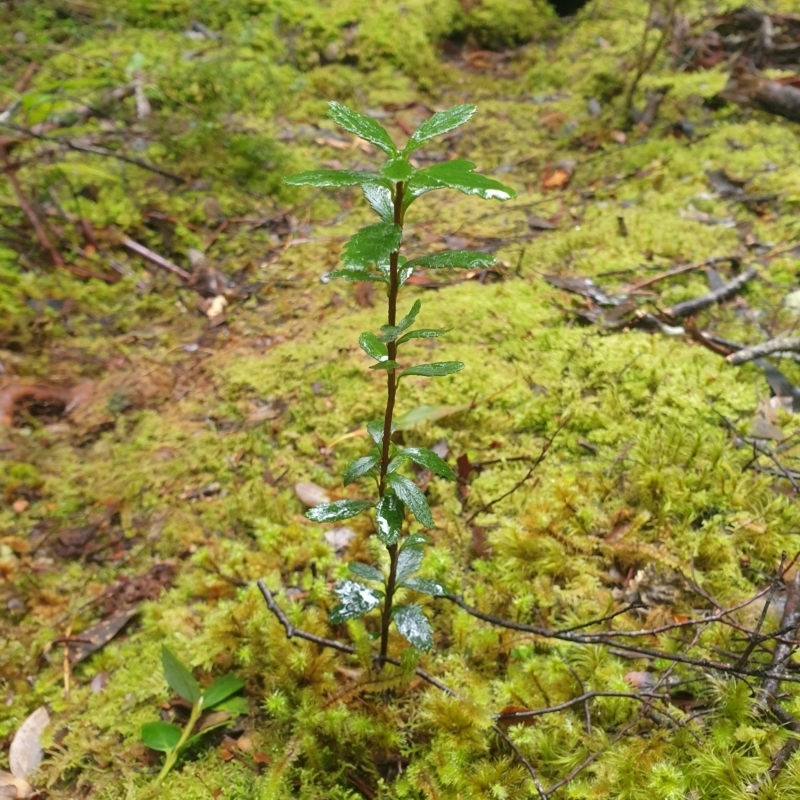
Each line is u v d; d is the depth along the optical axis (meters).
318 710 0.43
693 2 1.35
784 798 0.37
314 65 1.24
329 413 0.65
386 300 0.79
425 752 0.42
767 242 0.79
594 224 0.87
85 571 0.55
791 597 0.45
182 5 1.25
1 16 1.20
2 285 0.78
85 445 0.65
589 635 0.42
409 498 0.37
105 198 0.91
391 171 0.30
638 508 0.54
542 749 0.41
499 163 1.07
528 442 0.60
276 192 0.99
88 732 0.45
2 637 0.51
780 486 0.54
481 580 0.50
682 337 0.68
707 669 0.43
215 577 0.52
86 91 1.06
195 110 1.06
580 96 1.18
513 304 0.73
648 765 0.39
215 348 0.76
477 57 1.36
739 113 1.06
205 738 0.44
